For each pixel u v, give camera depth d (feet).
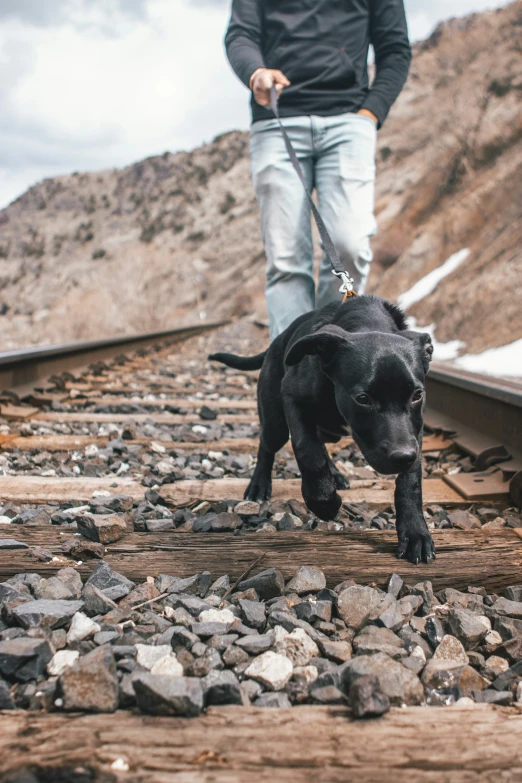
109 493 10.23
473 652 5.76
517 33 94.02
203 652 5.48
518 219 61.98
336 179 12.47
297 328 9.55
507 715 4.63
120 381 24.02
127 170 282.97
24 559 7.18
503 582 6.98
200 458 13.03
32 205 298.15
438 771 3.99
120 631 5.84
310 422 8.41
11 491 10.21
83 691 4.68
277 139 12.59
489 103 86.84
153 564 7.22
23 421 15.79
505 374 33.19
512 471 10.55
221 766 3.98
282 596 6.60
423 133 106.32
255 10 12.76
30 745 4.14
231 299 138.10
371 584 6.96
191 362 33.83
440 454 13.44
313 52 12.30
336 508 8.10
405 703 4.91
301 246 12.96
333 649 5.57
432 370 17.39
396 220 87.66
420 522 7.46
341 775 3.93
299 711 4.59
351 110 12.51
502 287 51.19
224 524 8.70
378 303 8.83
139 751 4.09
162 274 167.32
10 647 5.22
